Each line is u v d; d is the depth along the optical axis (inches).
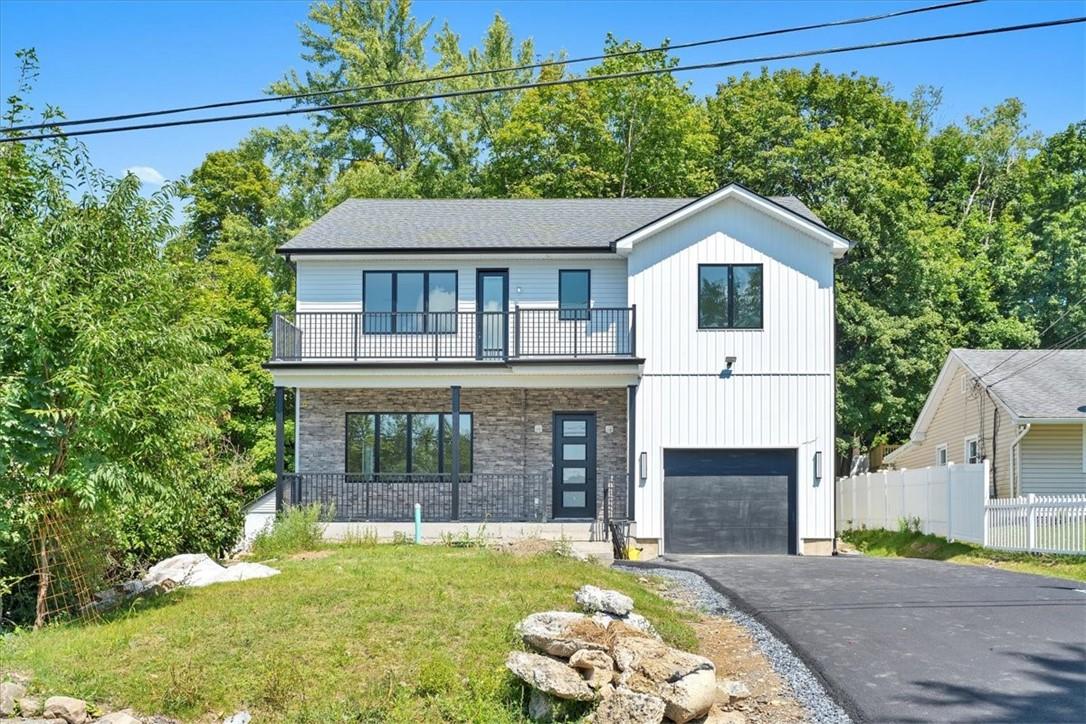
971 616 527.2
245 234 1636.3
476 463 980.6
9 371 475.2
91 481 458.6
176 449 517.3
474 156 1787.6
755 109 1610.5
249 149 1784.0
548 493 966.4
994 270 1624.0
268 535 795.4
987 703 384.5
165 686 389.7
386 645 429.4
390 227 1028.5
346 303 985.5
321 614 464.1
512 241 974.4
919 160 1657.2
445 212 1085.8
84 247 500.1
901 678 416.2
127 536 562.3
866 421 1428.4
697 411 914.1
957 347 1514.5
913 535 992.9
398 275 987.9
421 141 1766.7
